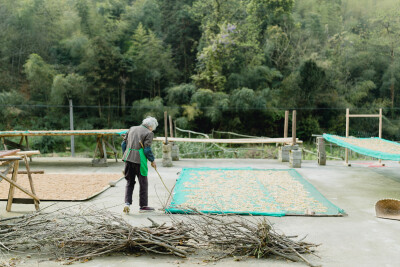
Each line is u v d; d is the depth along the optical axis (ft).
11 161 14.06
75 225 11.06
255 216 13.85
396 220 13.52
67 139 55.47
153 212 14.39
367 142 25.23
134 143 14.47
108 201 16.40
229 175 22.57
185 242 10.48
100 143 28.14
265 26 65.51
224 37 56.49
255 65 61.46
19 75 59.98
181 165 27.63
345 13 73.00
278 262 9.62
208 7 63.82
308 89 60.39
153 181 20.99
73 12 63.00
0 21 59.77
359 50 65.77
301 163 28.68
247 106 56.59
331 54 64.44
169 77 63.72
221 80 59.47
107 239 10.14
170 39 67.41
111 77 57.93
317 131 60.59
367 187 19.79
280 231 12.13
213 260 9.72
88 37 60.13
